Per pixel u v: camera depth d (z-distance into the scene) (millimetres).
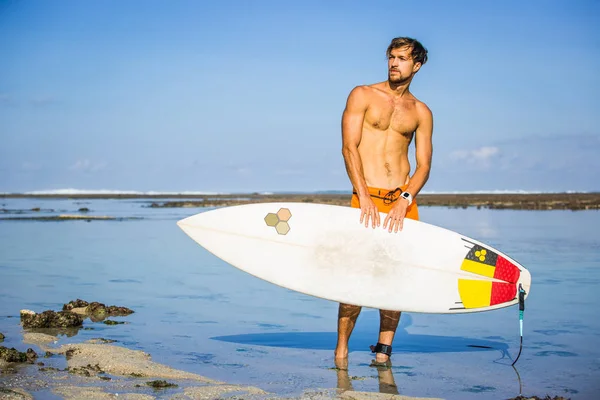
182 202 53781
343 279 5836
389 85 5973
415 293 5805
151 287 9734
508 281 5914
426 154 6078
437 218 26984
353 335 6887
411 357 5914
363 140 6004
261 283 10273
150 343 6230
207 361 5625
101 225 23578
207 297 8938
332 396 4656
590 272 11008
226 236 6008
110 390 4629
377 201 5980
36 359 5465
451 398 4691
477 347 6281
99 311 7723
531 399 4574
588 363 5633
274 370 5383
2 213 32969
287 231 5977
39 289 9414
